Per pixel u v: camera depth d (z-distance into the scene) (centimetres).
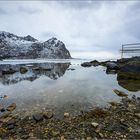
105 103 985
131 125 677
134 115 778
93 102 1007
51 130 652
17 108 908
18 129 664
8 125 700
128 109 855
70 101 1033
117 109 870
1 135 621
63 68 3812
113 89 1362
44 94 1222
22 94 1231
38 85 1617
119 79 1897
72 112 839
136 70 1762
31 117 780
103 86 1502
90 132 632
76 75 2370
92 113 813
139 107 895
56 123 714
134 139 575
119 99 1070
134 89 1344
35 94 1227
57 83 1719
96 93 1236
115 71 2725
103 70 2970
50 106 936
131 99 1056
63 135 613
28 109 890
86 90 1345
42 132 638
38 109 888
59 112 841
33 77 2258
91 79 1950
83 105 951
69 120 743
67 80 1919
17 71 3114
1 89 1436
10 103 1006
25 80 1980
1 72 2905
